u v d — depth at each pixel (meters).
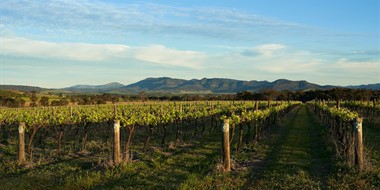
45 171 12.77
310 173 11.90
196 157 15.19
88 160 14.70
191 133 25.64
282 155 15.60
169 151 17.28
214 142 20.33
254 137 20.70
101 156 15.48
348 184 10.18
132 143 20.22
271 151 16.80
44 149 18.39
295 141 20.38
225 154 12.35
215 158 14.49
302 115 46.47
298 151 16.61
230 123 16.33
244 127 29.33
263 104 54.84
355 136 11.76
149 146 18.88
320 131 25.62
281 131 26.69
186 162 14.07
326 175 11.60
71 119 20.92
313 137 22.28
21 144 14.44
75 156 16.03
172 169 12.85
